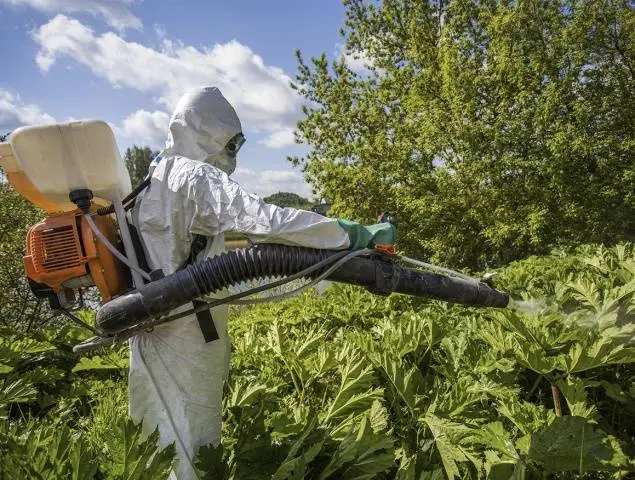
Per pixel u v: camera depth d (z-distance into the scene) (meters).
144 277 2.27
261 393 3.41
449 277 2.44
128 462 2.15
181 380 2.37
